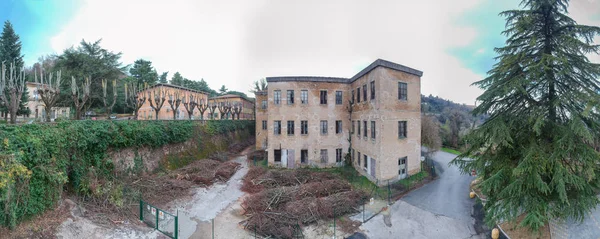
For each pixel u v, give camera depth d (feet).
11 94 40.65
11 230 29.07
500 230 38.06
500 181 33.42
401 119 61.41
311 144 75.97
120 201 41.57
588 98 27.86
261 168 71.46
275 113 76.33
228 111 137.08
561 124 31.60
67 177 37.60
